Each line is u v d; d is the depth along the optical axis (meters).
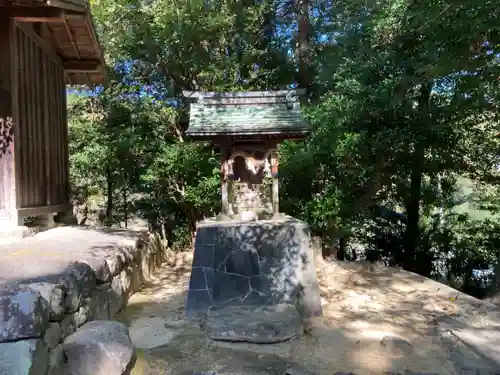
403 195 10.23
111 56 10.05
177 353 3.94
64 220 7.43
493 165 9.77
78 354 2.83
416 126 8.52
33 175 5.80
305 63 11.16
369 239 11.41
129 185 11.70
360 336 4.45
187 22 9.32
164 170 9.84
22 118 5.41
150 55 10.10
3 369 2.17
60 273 3.21
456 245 10.53
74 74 8.28
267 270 5.41
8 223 4.98
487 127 9.24
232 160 6.09
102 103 10.65
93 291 3.93
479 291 9.40
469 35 6.34
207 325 4.49
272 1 10.77
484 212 12.16
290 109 6.09
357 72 8.92
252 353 3.98
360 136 8.45
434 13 7.03
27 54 5.68
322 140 8.68
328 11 11.40
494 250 10.03
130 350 3.12
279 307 5.06
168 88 10.73
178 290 6.50
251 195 6.31
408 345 4.08
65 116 7.67
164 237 10.87
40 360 2.38
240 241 5.51
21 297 2.42
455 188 11.02
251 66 10.67
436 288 6.50
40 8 5.07
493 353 3.95
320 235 8.68
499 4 5.93
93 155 10.15
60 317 2.83
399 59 8.55
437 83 8.86
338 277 6.80
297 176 8.97
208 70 9.88
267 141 6.08
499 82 6.87
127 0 9.51
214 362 3.75
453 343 4.21
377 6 8.95
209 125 5.69
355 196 9.04
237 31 10.29
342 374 3.45
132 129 10.16
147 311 5.34
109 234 6.48
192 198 9.84
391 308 5.45
